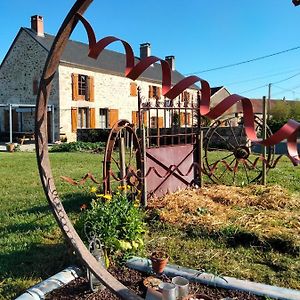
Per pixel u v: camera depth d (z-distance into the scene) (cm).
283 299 243
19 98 2188
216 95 3156
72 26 188
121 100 2395
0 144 2033
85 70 2123
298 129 114
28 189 671
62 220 223
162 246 355
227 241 370
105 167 413
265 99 646
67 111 2006
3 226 427
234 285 261
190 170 629
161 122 2378
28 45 2122
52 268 308
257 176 745
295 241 350
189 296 240
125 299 212
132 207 345
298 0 129
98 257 273
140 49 2912
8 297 262
